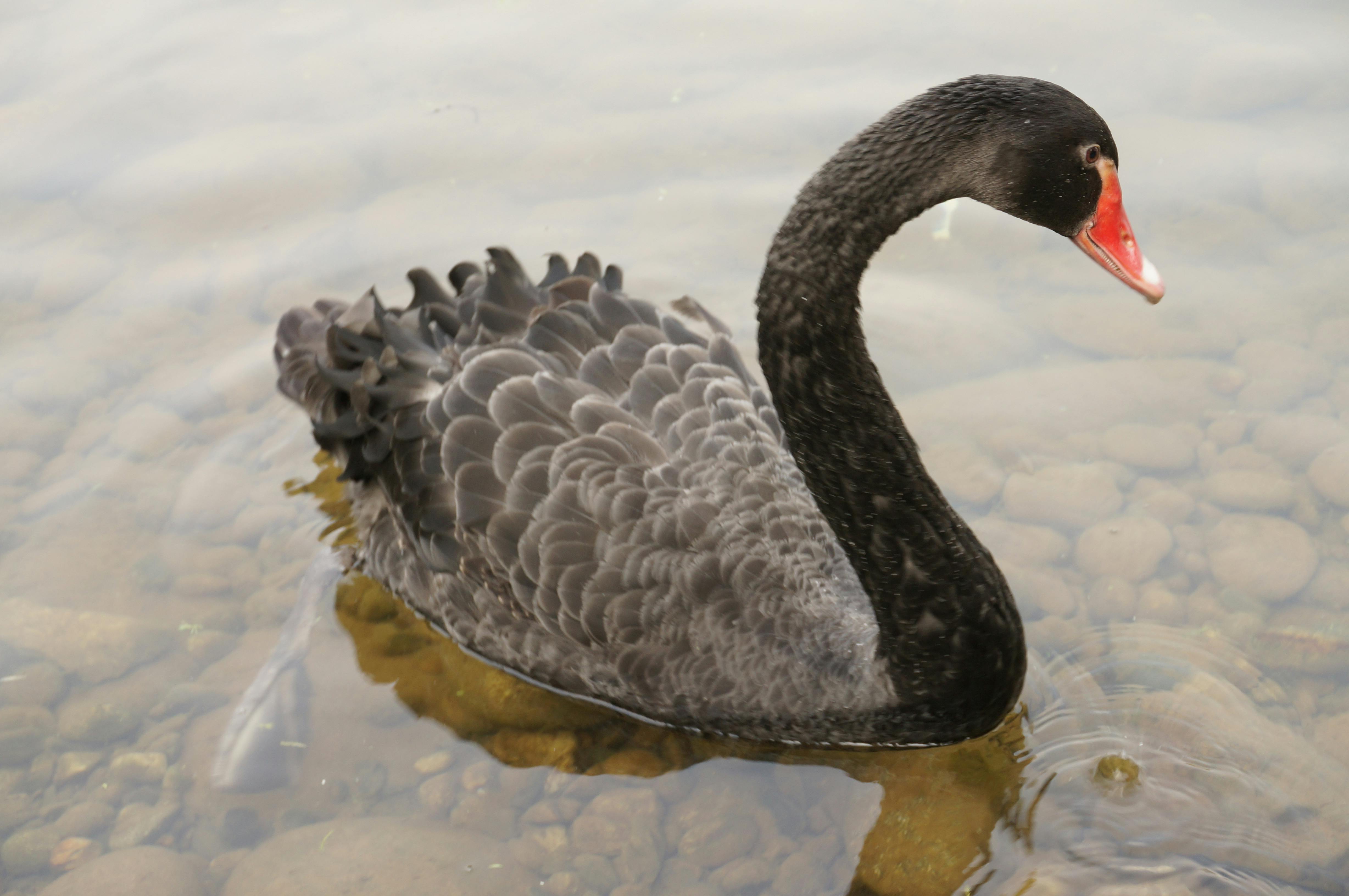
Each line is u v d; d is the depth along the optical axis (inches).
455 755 85.7
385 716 86.7
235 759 85.4
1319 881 80.4
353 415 88.8
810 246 78.7
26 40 109.2
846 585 84.9
